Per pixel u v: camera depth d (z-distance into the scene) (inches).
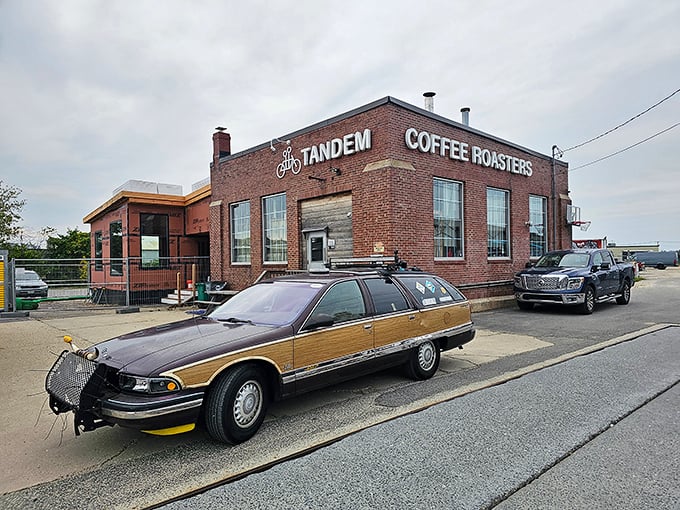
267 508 123.7
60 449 169.6
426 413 193.9
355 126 499.8
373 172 479.5
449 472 141.2
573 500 125.0
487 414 190.5
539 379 243.1
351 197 510.0
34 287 829.2
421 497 127.1
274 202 615.5
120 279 781.9
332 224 530.9
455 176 546.0
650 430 172.4
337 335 209.0
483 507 122.0
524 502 124.3
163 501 129.6
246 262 664.4
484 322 468.4
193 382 159.2
